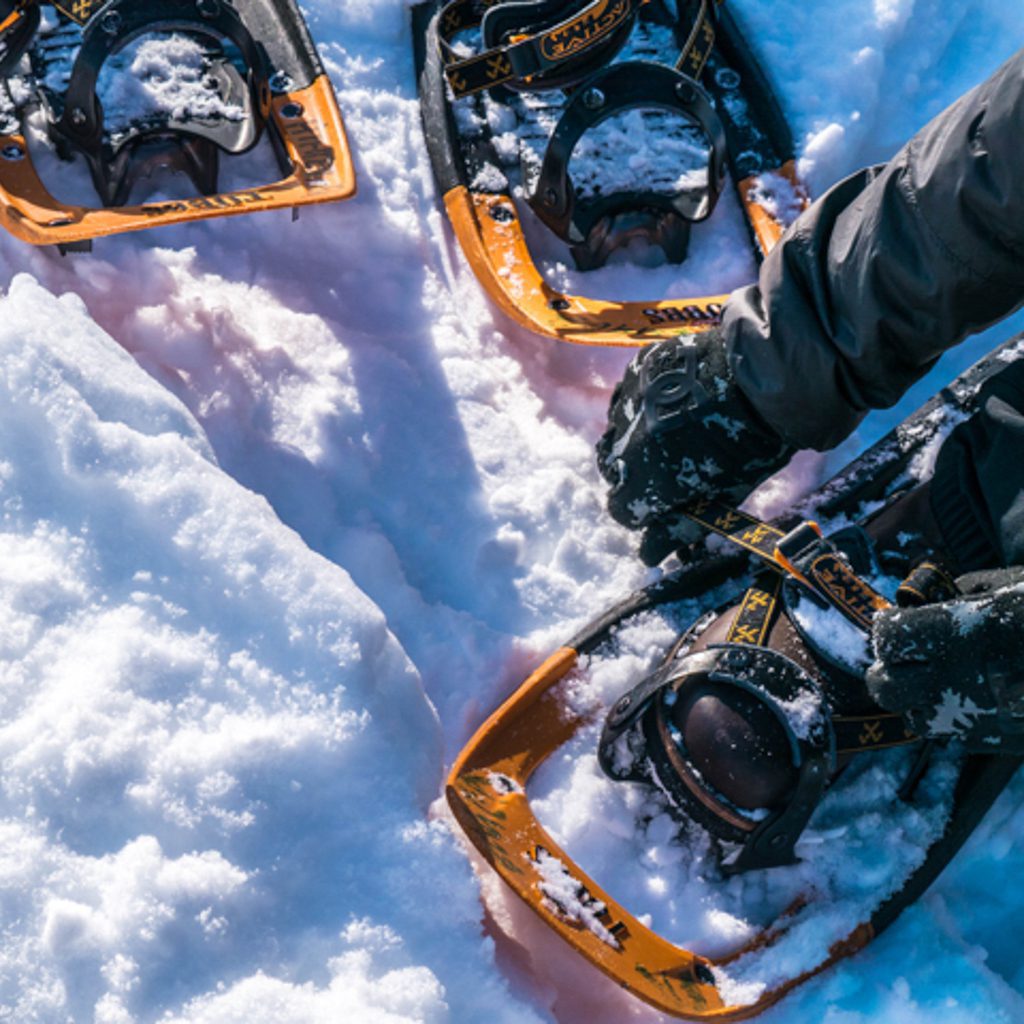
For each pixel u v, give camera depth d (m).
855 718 1.44
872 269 1.35
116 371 1.58
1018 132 1.20
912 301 1.35
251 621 1.47
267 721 1.42
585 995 1.45
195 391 1.72
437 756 1.52
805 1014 1.42
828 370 1.43
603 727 1.54
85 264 1.77
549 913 1.38
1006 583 1.29
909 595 1.39
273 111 1.93
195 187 1.90
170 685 1.42
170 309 1.77
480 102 2.04
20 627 1.42
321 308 1.88
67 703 1.38
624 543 1.74
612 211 1.94
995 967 1.55
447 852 1.43
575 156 1.97
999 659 1.22
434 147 1.99
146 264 1.80
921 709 1.29
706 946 1.46
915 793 1.53
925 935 1.48
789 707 1.38
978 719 1.27
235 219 1.89
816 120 2.11
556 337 1.79
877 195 1.35
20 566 1.46
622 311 1.87
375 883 1.40
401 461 1.76
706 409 1.52
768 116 2.09
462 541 1.71
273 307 1.85
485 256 1.88
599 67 1.89
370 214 1.96
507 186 1.97
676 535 1.63
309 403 1.75
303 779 1.41
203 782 1.37
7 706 1.39
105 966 1.27
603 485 1.78
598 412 1.87
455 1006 1.37
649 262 2.01
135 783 1.36
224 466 1.69
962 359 2.01
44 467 1.51
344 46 2.12
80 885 1.31
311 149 1.87
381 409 1.78
